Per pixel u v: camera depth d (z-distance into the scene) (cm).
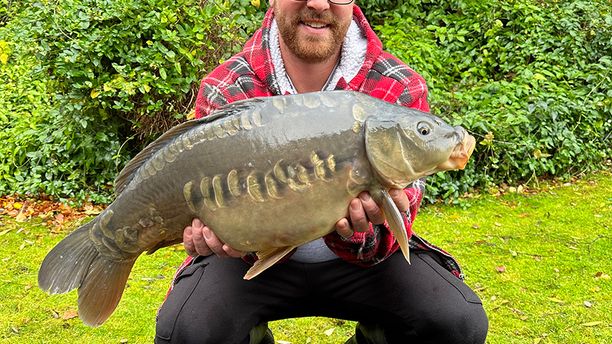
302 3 227
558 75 652
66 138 538
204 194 193
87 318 211
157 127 538
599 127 620
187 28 536
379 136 183
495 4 732
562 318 351
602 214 501
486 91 630
